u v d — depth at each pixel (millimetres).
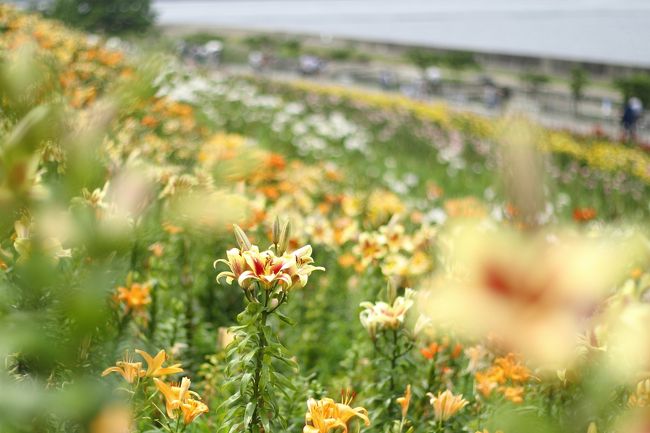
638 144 19469
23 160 810
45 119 825
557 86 31234
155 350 3035
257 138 11305
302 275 2088
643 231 1018
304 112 16531
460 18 56250
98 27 18312
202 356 3943
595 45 43219
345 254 5094
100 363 1021
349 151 13211
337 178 7434
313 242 4898
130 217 955
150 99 981
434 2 66062
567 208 11414
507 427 818
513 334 444
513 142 521
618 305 878
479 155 15484
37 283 976
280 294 2135
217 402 3172
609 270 452
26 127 811
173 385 2594
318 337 4680
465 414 3027
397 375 3080
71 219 933
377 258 4199
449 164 14438
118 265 994
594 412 933
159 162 3697
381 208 4691
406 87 32094
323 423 2076
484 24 53562
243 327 2164
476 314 452
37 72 919
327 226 4996
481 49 42719
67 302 927
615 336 771
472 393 3213
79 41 10188
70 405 884
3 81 899
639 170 15422
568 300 446
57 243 1074
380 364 3111
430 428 2803
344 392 3078
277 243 2129
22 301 1037
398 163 13664
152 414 2676
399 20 61844
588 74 34719
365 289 4297
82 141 939
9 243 1833
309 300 4934
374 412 2941
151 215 986
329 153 12117
